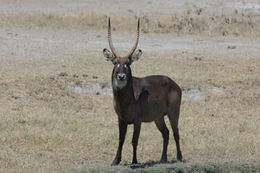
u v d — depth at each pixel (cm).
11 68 6412
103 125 4922
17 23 9769
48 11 11006
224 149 4306
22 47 7700
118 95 3606
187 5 12556
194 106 5644
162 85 3875
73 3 12475
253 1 13088
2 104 5256
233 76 6500
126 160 4006
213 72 6712
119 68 3559
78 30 9631
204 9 12044
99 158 4012
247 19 11088
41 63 6769
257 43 8881
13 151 4000
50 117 4938
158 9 12156
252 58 7569
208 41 8944
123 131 3744
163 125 3941
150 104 3778
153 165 3719
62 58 7138
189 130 4797
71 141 4322
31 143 4250
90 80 6075
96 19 10444
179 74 6525
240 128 4950
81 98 5650
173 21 10544
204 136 4653
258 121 5266
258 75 6644
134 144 3725
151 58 7350
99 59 7200
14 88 5634
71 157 3972
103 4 12494
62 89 5788
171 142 4516
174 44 8569
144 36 9306
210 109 5584
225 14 11631
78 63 6875
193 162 3762
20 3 12212
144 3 12700
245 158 4050
